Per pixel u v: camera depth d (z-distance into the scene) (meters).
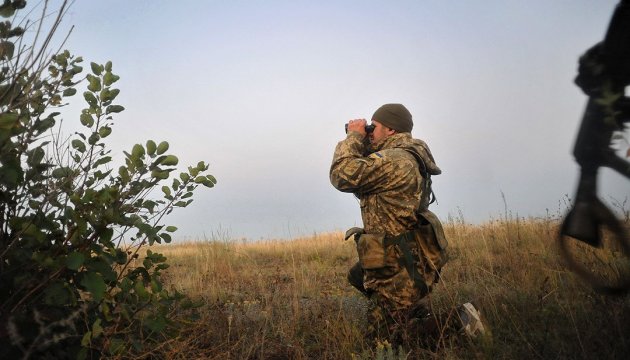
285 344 3.63
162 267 3.04
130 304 2.82
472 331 3.30
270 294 5.25
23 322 2.36
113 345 2.55
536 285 4.30
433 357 3.14
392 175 3.45
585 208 1.31
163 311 2.82
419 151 3.62
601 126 1.27
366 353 3.15
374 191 3.53
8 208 2.46
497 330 3.44
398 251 3.42
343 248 11.45
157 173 2.67
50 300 2.37
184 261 10.25
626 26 1.23
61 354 2.53
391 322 3.44
